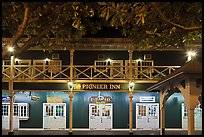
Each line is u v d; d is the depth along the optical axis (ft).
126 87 73.77
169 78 37.09
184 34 31.53
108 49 76.33
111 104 81.30
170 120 80.38
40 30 30.42
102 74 79.10
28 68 74.28
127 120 80.94
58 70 80.12
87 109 81.25
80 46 74.74
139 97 81.05
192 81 32.04
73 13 29.86
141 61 80.74
